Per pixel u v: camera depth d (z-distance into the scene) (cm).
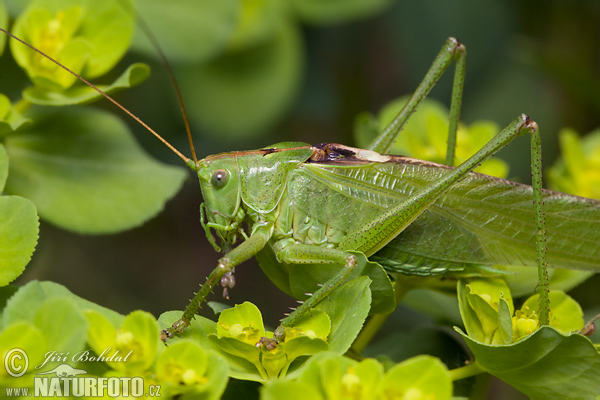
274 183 20
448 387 15
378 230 19
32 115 19
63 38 18
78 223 18
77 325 16
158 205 19
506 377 17
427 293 20
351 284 18
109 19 19
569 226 19
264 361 17
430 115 20
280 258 19
